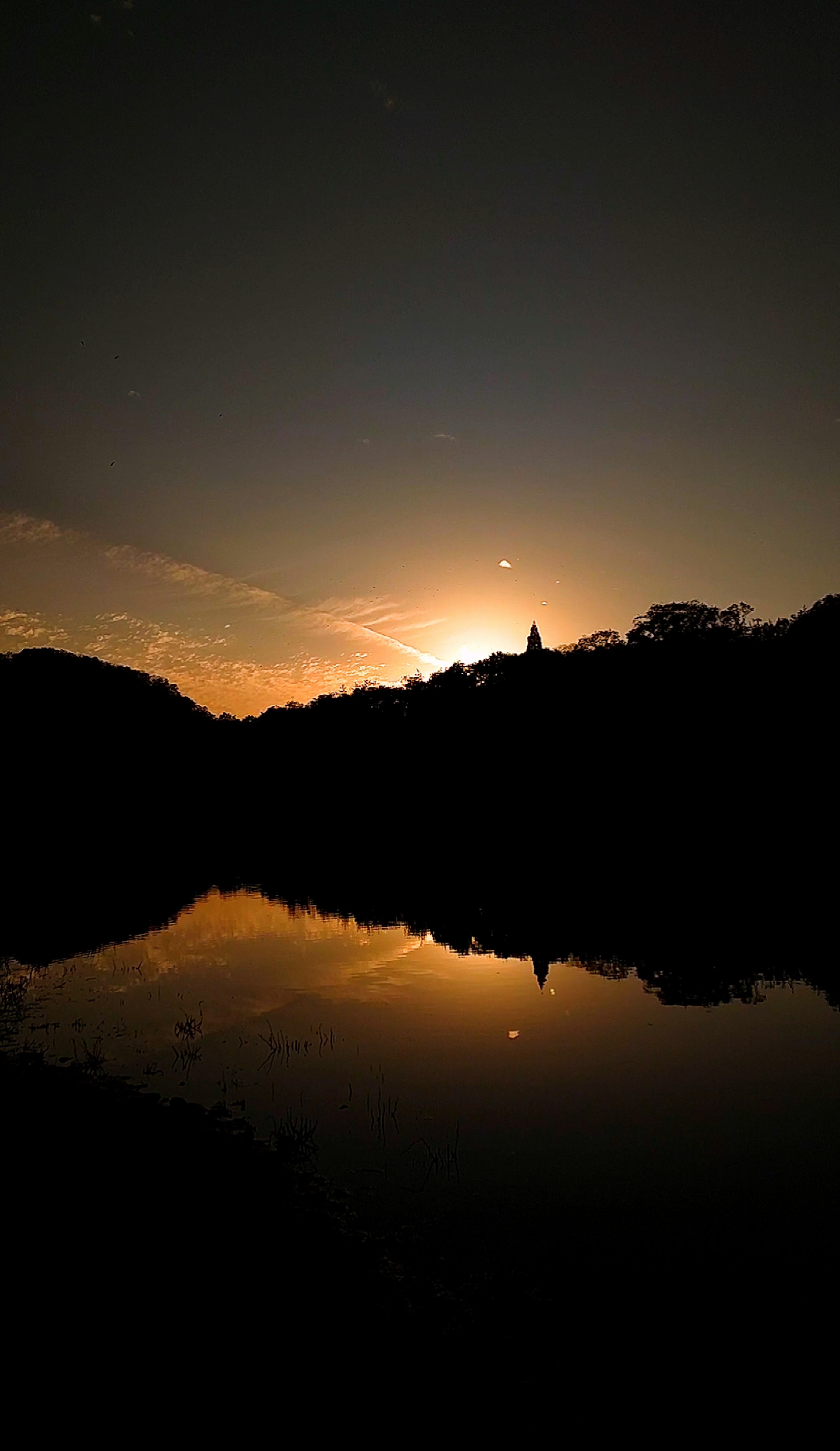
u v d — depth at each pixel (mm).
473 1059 16188
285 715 123562
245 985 22688
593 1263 9266
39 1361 7480
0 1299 8406
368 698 110750
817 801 60656
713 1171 11445
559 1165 11633
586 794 71375
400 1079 15109
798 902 34812
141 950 28094
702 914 32969
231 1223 9914
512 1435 6812
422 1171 11414
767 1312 8430
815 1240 9727
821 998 20438
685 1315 8359
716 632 72250
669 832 63688
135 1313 8156
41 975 24281
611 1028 18156
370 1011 19781
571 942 28000
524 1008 19844
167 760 109500
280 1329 7988
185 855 66188
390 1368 7523
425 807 88000
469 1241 9672
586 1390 7355
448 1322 8195
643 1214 10320
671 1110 13609
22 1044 17516
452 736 90000
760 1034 17672
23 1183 10875
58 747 96500
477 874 49625
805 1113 13445
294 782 110875
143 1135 12344
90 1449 6504
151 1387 7180
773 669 66875
